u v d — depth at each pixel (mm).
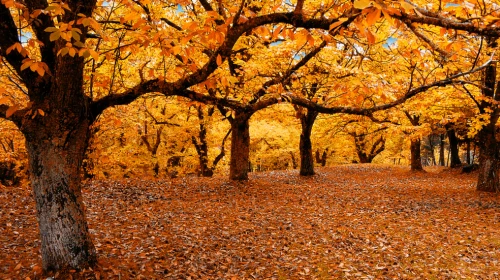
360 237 8617
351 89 4621
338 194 14133
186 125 19219
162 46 4410
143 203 10852
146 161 21344
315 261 7148
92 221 8664
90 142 12641
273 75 8844
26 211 9078
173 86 5180
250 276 6336
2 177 23406
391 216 10633
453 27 3521
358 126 23484
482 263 7141
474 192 13953
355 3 2178
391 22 2500
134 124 16344
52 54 4746
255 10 10688
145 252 6879
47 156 4984
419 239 8539
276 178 19016
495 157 13742
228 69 9688
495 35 3449
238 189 13539
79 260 5242
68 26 3365
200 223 9133
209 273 6305
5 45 4398
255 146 33000
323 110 6277
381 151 34438
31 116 4793
